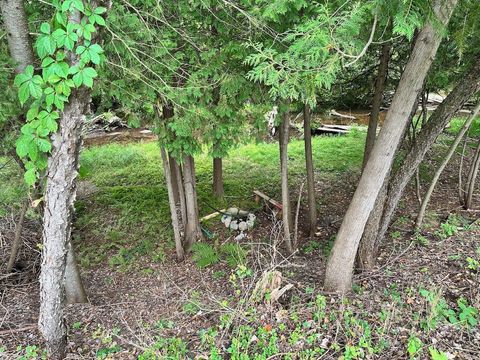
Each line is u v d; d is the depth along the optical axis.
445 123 4.24
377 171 3.66
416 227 5.45
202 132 4.20
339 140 11.11
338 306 3.97
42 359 3.62
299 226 6.50
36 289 5.18
